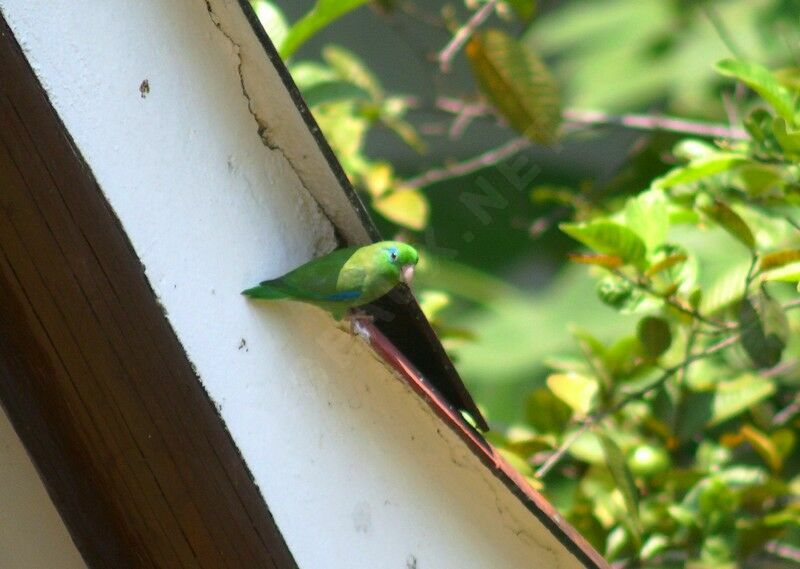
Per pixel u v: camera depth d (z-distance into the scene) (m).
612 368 4.05
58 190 3.40
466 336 4.16
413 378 3.54
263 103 3.48
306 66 4.21
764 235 4.01
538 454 4.11
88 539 3.51
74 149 3.40
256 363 3.48
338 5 3.85
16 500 3.58
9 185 3.40
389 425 3.57
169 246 3.44
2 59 3.38
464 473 3.62
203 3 3.45
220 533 3.48
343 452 3.53
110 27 3.42
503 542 3.65
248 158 3.49
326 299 3.47
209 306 3.45
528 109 4.19
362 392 3.55
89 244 3.41
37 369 3.46
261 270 3.49
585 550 3.65
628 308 3.92
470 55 4.16
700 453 4.19
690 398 4.11
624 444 4.11
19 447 3.55
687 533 4.06
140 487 3.48
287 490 3.48
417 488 3.59
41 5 3.39
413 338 3.58
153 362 3.44
